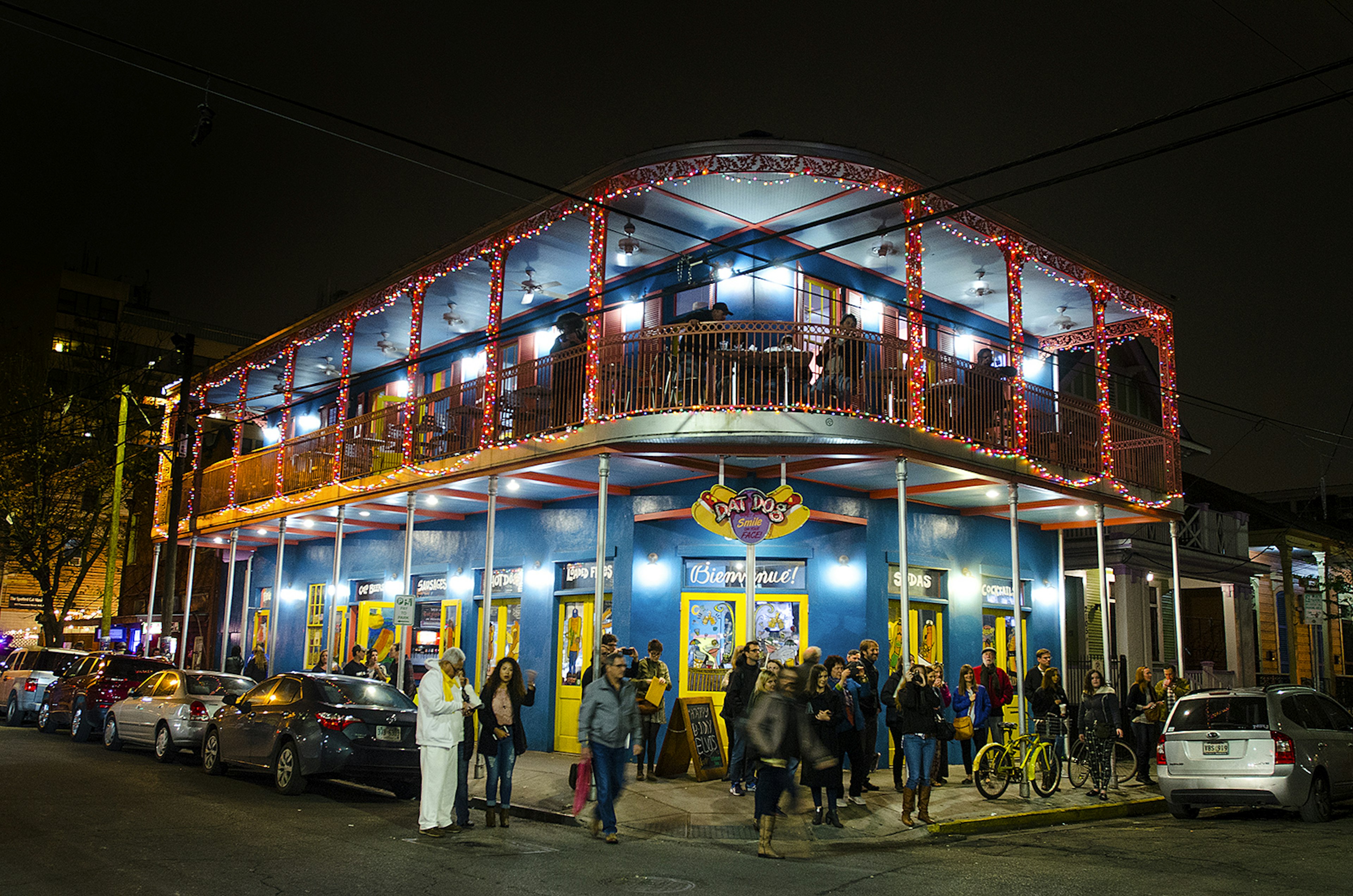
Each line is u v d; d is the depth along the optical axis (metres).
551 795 13.09
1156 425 23.36
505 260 18.36
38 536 31.45
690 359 15.25
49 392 32.78
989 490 17.45
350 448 21.06
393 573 23.44
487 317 23.05
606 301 20.34
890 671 17.00
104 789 12.98
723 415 14.61
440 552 22.05
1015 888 8.34
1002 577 19.95
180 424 24.06
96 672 20.16
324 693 13.30
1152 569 22.94
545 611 18.84
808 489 16.80
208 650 30.95
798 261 18.39
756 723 9.86
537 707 18.38
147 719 17.00
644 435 14.76
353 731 12.66
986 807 12.84
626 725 10.66
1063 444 18.34
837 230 17.72
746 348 15.03
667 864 9.27
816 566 16.94
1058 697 15.68
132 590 39.44
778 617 16.86
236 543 26.44
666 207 17.03
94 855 8.88
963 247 18.09
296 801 12.48
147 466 33.19
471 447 18.05
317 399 30.27
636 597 16.86
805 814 10.83
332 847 9.56
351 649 24.22
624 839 10.79
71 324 54.44
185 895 7.57
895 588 17.50
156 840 9.63
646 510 17.36
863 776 13.34
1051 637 21.03
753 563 14.64
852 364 15.49
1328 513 44.06
